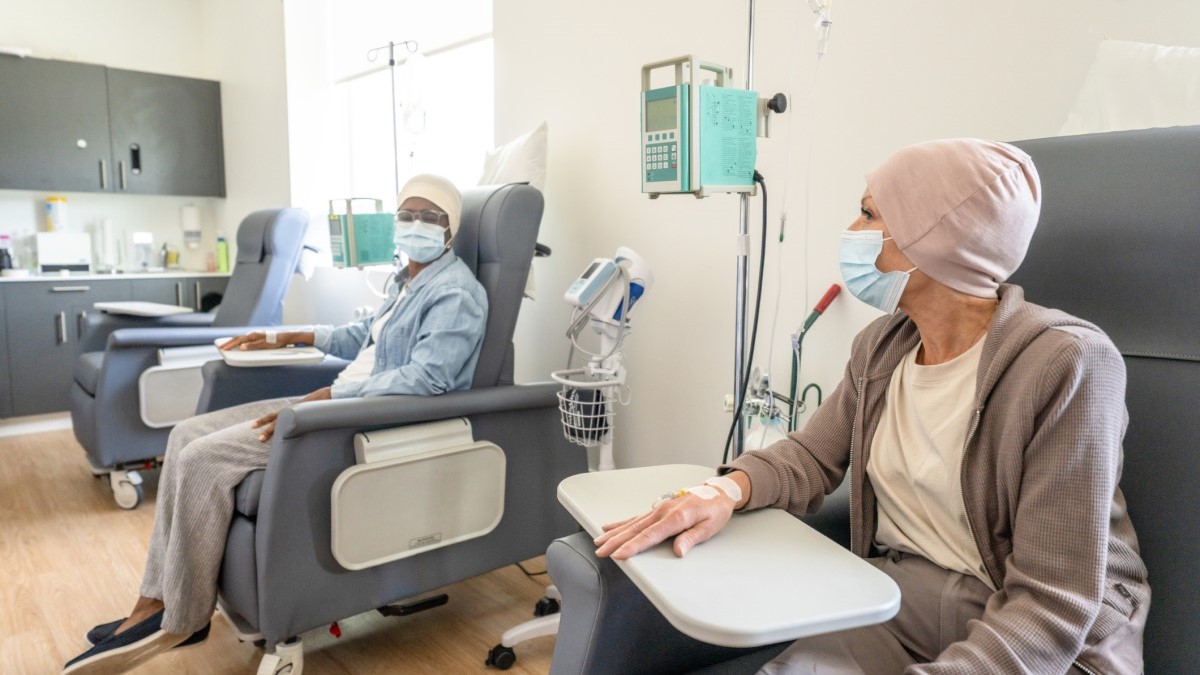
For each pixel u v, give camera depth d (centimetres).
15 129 403
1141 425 95
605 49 231
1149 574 92
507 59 269
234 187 464
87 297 409
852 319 173
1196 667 88
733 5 194
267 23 402
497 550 196
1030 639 81
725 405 195
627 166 227
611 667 100
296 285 419
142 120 443
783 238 187
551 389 199
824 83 176
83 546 252
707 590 80
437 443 179
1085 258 100
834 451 120
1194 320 92
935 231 94
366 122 380
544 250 230
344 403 164
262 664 165
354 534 167
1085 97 128
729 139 147
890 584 83
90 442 290
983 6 149
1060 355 86
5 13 425
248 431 178
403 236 196
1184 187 94
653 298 223
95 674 163
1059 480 84
